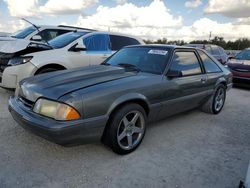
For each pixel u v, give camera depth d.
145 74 3.70
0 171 2.76
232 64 9.20
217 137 4.10
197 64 4.64
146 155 3.34
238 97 7.48
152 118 3.77
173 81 3.88
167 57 4.00
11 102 3.39
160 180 2.79
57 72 3.69
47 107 2.82
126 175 2.84
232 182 2.84
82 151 3.32
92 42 6.44
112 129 3.09
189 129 4.40
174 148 3.60
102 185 2.64
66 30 8.73
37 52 5.45
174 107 4.05
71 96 2.77
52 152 3.24
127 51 4.57
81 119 2.79
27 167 2.88
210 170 3.06
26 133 3.73
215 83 5.04
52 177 2.72
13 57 5.29
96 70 3.72
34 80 3.36
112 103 3.01
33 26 8.83
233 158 3.40
